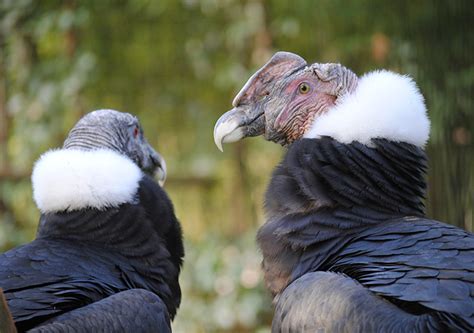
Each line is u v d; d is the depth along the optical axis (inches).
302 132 363.3
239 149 848.3
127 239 367.2
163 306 329.7
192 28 828.6
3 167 785.6
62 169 364.8
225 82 798.5
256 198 849.5
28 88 787.4
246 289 762.8
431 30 523.2
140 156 433.4
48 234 366.0
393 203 322.0
